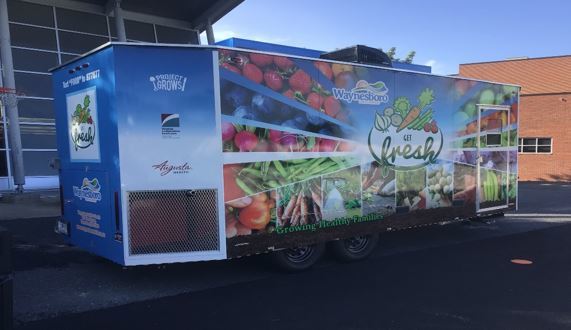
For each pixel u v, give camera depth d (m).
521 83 28.97
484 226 10.55
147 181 5.35
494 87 8.77
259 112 5.86
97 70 5.56
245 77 5.74
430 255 7.65
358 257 7.14
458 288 5.86
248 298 5.50
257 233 5.90
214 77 5.52
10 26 15.32
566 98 27.52
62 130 6.54
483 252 7.90
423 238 9.12
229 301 5.41
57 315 5.00
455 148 8.09
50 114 15.48
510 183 9.20
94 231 5.93
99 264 6.96
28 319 4.89
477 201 8.51
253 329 4.61
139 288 5.89
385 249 8.12
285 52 8.18
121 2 17.25
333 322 4.77
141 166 5.32
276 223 6.05
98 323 4.79
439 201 7.87
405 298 5.48
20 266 6.85
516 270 6.73
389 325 4.68
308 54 8.52
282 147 6.06
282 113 6.05
